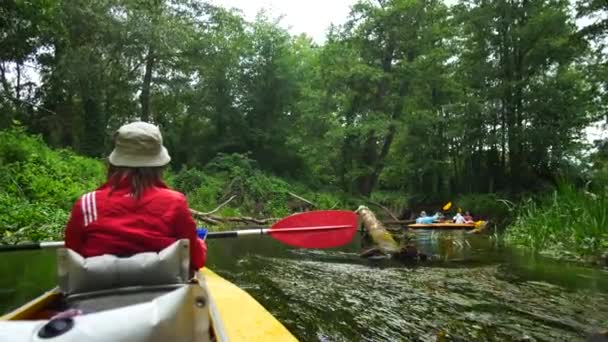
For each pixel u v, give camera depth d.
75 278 1.85
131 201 2.07
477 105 20.58
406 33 20.84
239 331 2.28
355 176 22.08
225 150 27.08
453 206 22.33
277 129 27.69
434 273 5.47
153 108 27.34
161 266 1.88
